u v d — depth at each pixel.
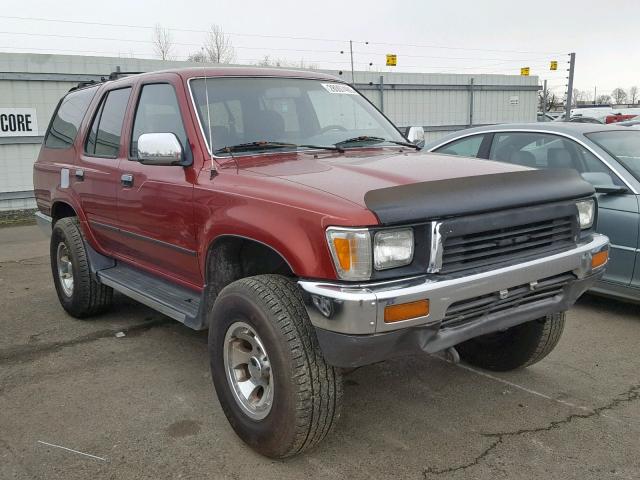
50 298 5.94
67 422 3.36
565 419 3.34
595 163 5.05
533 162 5.56
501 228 2.74
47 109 13.41
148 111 4.02
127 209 4.05
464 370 4.03
